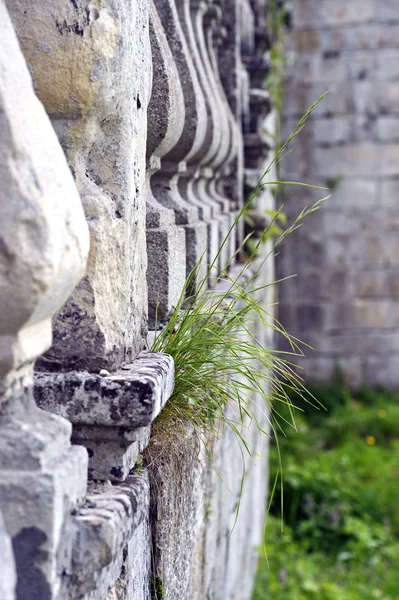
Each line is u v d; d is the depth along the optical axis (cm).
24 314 129
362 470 834
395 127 1038
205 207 333
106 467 165
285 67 1039
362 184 1048
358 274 1059
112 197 172
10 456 134
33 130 135
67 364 165
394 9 1022
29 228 127
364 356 1066
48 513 132
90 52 158
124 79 165
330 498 741
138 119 181
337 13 1029
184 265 263
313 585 608
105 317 168
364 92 1038
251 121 567
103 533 142
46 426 141
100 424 160
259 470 609
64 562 139
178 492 211
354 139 1045
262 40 615
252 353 245
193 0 356
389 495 780
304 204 1058
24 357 135
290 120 1048
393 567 659
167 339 225
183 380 217
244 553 485
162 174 283
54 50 158
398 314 1059
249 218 473
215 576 328
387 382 1066
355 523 711
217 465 305
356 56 1034
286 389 1023
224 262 372
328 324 1066
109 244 168
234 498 391
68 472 138
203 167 362
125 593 172
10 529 132
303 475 765
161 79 231
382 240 1052
